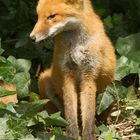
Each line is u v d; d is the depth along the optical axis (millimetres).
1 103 12492
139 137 12766
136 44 15000
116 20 16562
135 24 16672
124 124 13406
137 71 14602
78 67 12781
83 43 12695
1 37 15766
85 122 12594
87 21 12734
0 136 11164
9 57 14195
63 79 12852
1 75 13477
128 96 14234
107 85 13477
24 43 15211
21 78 13750
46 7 12461
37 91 14188
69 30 12688
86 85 12852
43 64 14977
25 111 12141
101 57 12781
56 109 13891
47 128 12602
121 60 14633
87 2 12977
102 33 12977
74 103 12789
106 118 13680
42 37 12391
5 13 16656
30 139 11359
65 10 12445
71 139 11719
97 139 12711
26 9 16312
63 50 12766
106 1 17562
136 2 17234
